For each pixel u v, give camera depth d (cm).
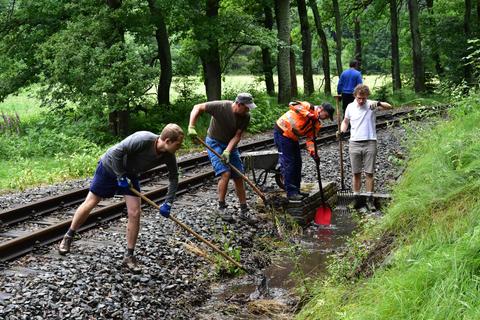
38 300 484
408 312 361
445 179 568
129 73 1686
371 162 856
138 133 570
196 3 1931
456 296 346
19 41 1975
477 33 3306
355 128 855
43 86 1864
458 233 437
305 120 788
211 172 1037
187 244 673
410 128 1244
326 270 630
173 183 596
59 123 1777
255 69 2848
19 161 1346
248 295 579
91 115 1812
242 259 669
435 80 3603
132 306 514
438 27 3425
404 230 548
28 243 627
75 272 550
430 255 418
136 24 1802
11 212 738
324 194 870
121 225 734
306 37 2892
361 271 527
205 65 2280
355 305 426
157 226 722
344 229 796
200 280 609
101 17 1739
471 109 891
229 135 770
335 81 4662
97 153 1373
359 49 3672
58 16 1966
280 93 2395
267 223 783
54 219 762
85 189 877
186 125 1862
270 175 1000
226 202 851
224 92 2442
